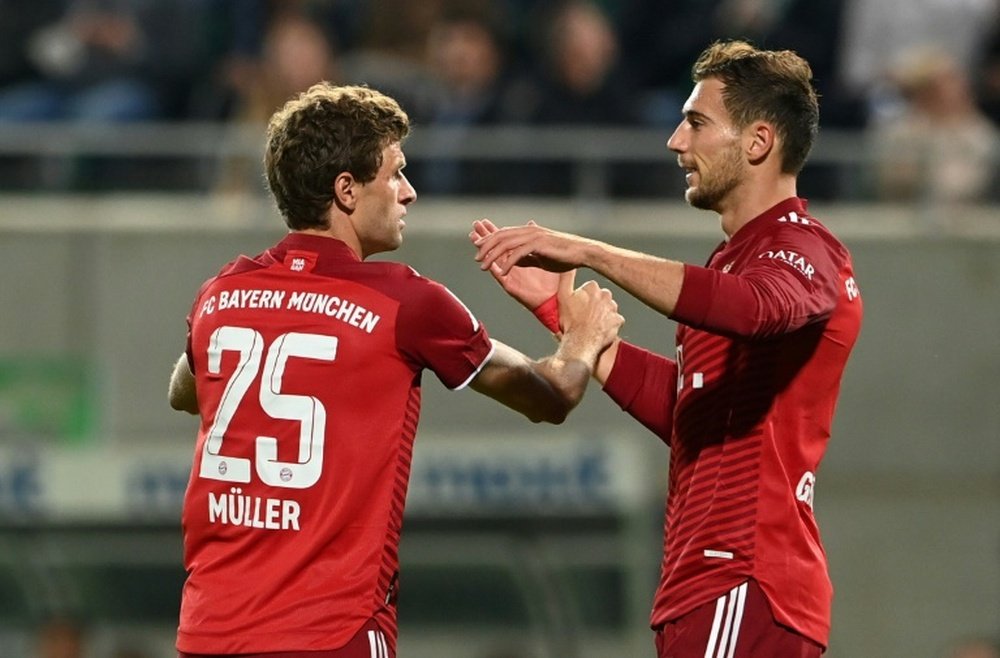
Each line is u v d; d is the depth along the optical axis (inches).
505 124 1521.9
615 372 670.5
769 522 598.5
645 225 1499.8
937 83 1547.7
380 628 581.9
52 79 1648.6
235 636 570.9
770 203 617.0
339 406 581.3
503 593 1515.7
